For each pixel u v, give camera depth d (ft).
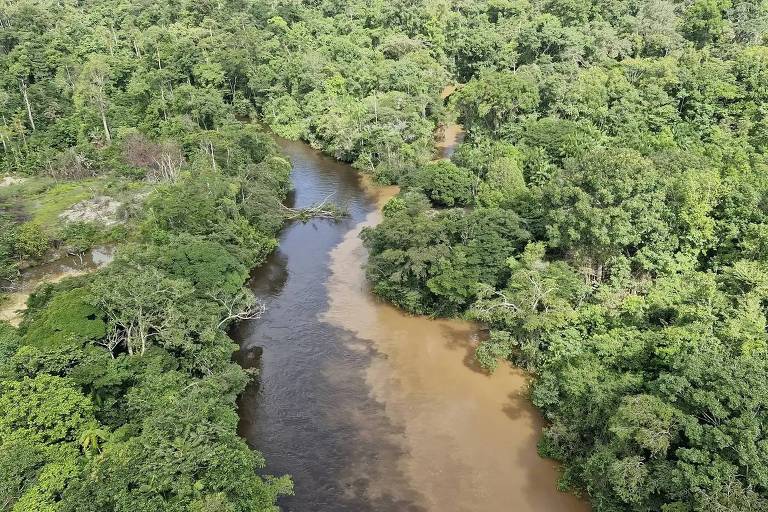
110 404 114.62
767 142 192.75
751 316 114.62
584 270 160.25
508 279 168.96
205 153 259.80
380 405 149.07
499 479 125.70
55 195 248.11
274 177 256.52
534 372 153.89
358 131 305.32
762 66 221.05
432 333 178.09
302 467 129.90
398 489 123.85
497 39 357.00
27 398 98.17
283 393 153.99
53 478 87.25
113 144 285.02
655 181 151.12
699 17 298.56
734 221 147.64
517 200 200.85
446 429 140.36
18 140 282.15
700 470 88.89
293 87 368.48
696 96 222.07
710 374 97.04
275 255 228.22
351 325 183.21
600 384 120.98
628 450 104.32
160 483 86.69
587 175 155.02
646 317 138.00
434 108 316.40
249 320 186.09
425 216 196.95
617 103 233.35
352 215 260.01
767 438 86.79
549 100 261.85
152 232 198.08
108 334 131.54
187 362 140.87
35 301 149.59
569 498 119.96
